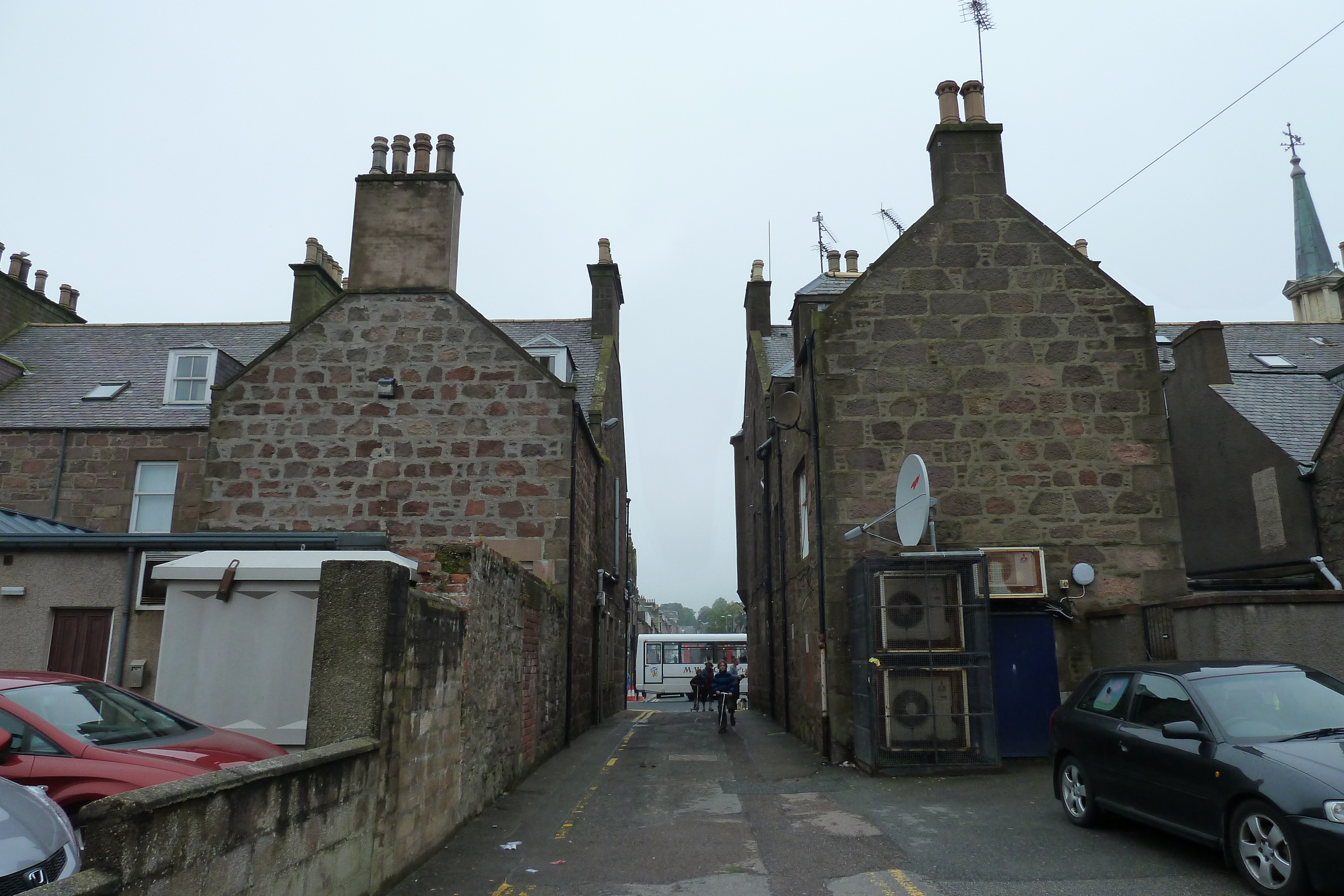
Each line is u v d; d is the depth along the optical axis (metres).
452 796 7.48
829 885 6.13
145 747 6.02
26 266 23.02
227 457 13.90
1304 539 15.03
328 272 19.25
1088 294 12.88
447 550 8.30
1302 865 5.15
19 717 5.78
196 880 3.66
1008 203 13.20
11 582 10.31
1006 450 12.41
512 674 10.08
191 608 7.85
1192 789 6.12
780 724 17.92
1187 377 18.42
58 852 4.06
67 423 17.69
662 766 11.82
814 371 12.75
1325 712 6.28
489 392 14.13
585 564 16.33
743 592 25.86
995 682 10.98
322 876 4.83
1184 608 10.02
